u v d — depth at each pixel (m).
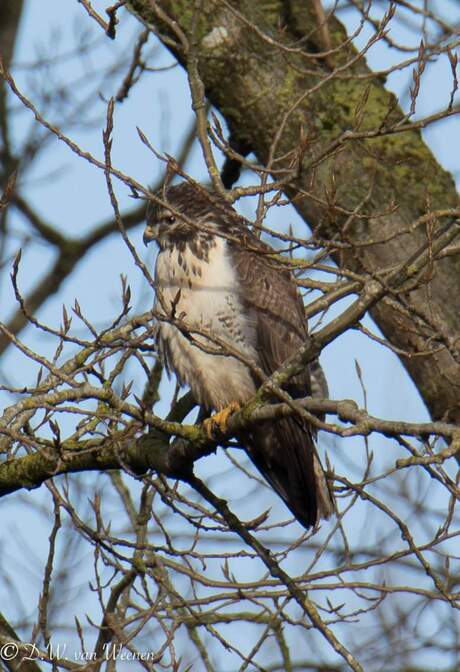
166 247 11.34
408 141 12.31
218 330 11.09
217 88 12.60
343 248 8.87
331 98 12.41
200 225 8.84
